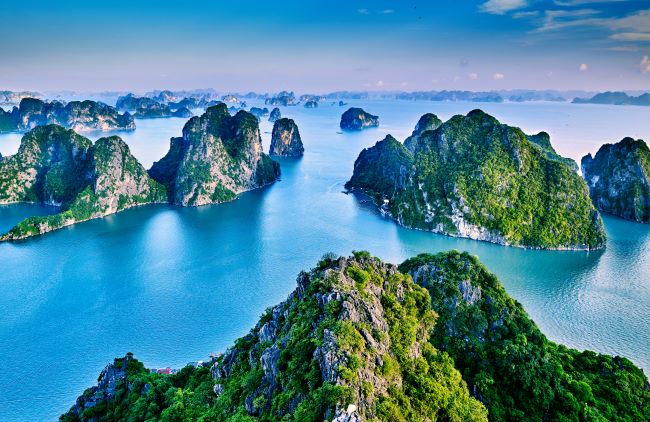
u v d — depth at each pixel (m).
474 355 97.19
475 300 107.44
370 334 72.94
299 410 61.72
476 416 74.19
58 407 121.19
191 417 82.69
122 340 149.75
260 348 84.25
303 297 84.56
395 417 63.75
